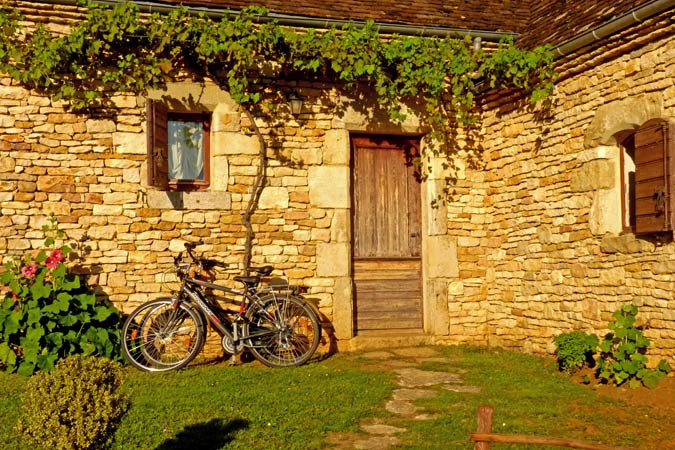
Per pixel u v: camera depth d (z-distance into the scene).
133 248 7.34
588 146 6.84
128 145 7.35
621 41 6.39
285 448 4.60
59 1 7.05
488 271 8.25
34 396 3.76
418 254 8.37
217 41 7.28
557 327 7.25
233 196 7.59
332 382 6.21
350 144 8.18
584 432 4.90
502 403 5.58
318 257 7.80
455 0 8.59
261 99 7.72
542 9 8.38
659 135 5.93
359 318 8.14
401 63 7.71
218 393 5.78
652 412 5.31
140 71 7.29
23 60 6.99
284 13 7.62
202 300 7.06
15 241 7.04
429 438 4.80
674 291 5.88
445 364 7.05
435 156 8.14
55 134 7.19
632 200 6.68
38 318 6.54
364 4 8.11
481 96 8.27
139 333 6.97
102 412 3.76
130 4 7.11
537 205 7.54
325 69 7.73
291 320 7.28
